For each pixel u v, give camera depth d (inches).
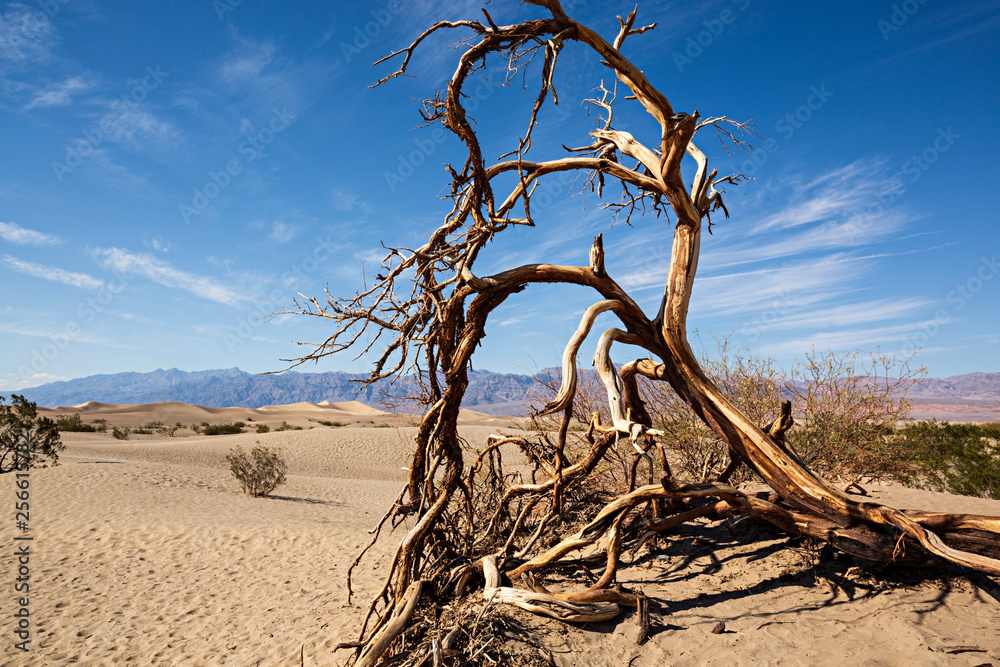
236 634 255.0
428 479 229.0
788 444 217.5
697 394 225.1
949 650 145.5
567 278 230.4
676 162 207.8
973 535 175.8
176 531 431.8
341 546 413.7
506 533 281.7
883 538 185.9
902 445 323.9
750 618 180.5
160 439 1599.4
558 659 162.6
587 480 309.7
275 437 1376.7
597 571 243.9
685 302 223.0
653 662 160.9
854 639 159.6
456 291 221.6
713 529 262.5
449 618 187.8
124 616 279.9
